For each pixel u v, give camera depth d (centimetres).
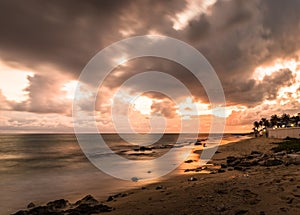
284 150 3591
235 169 2183
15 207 1424
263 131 13512
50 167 3566
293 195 849
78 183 2178
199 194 1096
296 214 677
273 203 793
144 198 1259
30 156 5678
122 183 2119
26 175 2769
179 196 1140
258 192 955
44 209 1220
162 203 1045
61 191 1842
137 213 934
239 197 920
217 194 1031
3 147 9344
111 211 1054
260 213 711
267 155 2961
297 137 7469
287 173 1369
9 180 2411
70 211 1145
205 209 832
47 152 6881
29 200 1581
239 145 6500
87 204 1246
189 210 851
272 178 1235
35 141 14775
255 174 1540
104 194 1688
